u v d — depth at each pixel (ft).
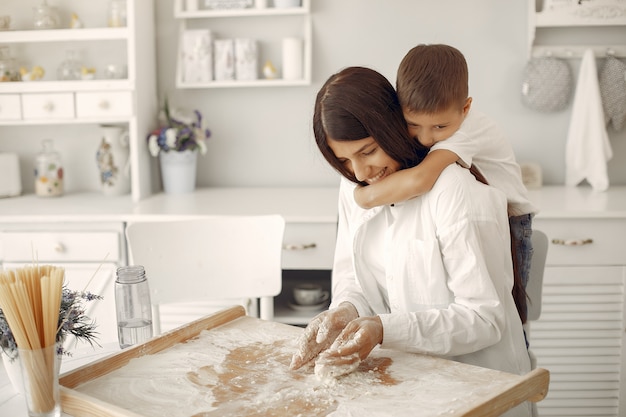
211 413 3.60
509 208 5.72
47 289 3.63
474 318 4.56
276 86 10.45
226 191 10.32
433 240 4.82
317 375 3.98
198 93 10.58
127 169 10.14
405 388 3.85
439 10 10.02
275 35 10.32
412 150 4.85
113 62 10.50
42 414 3.72
